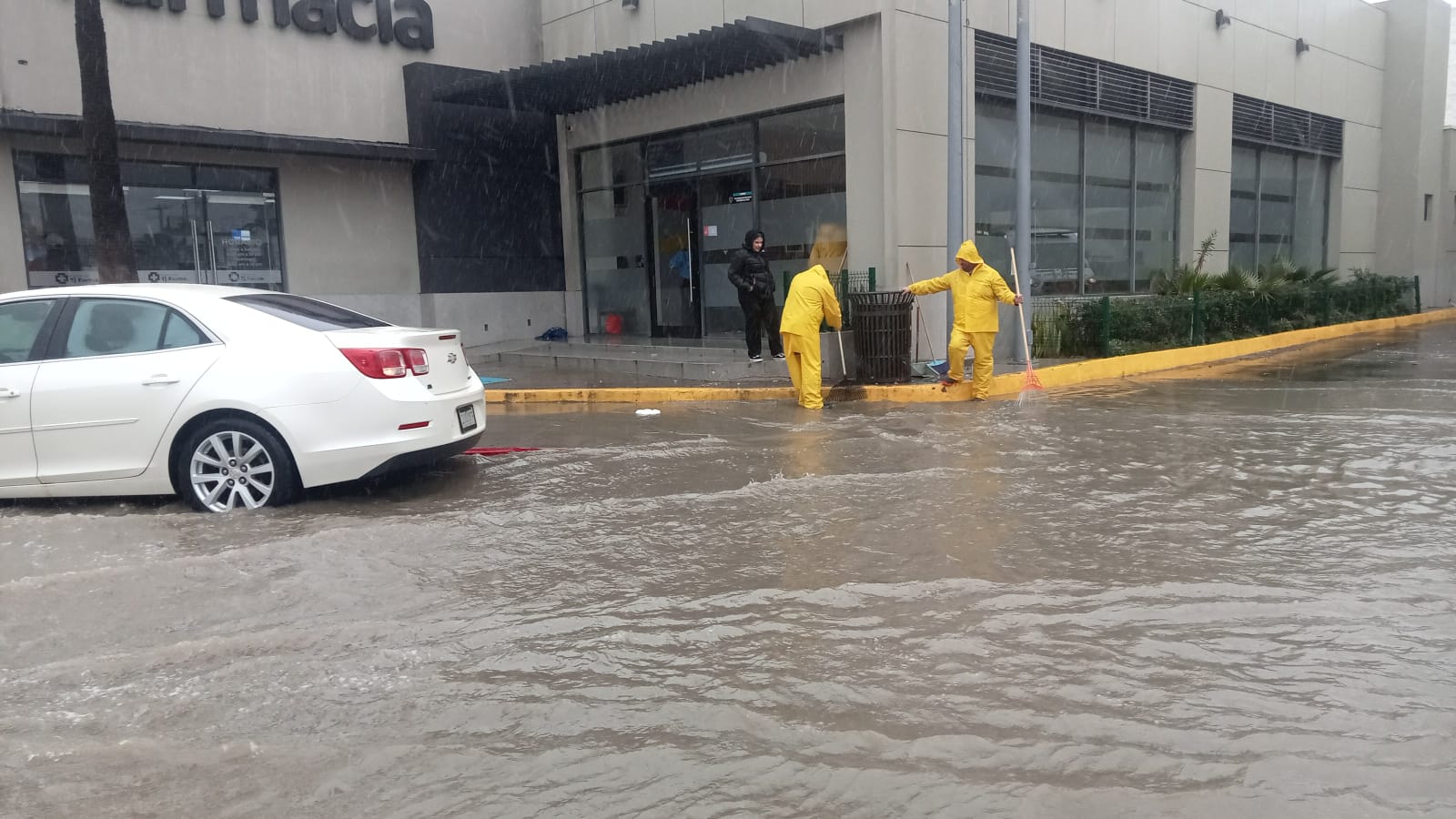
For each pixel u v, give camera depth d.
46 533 5.91
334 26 15.87
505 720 3.46
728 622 4.36
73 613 4.51
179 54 14.44
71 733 3.38
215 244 15.02
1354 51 24.27
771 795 2.95
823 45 13.78
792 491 6.73
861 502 6.42
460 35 17.39
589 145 17.97
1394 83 25.66
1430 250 26.59
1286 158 22.73
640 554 5.38
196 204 14.81
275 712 3.54
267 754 3.22
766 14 14.65
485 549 5.49
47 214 13.65
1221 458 7.75
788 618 4.39
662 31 16.17
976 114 14.83
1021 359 13.60
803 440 8.79
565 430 9.79
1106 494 6.58
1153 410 10.30
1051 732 3.31
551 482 7.21
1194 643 4.04
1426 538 5.48
